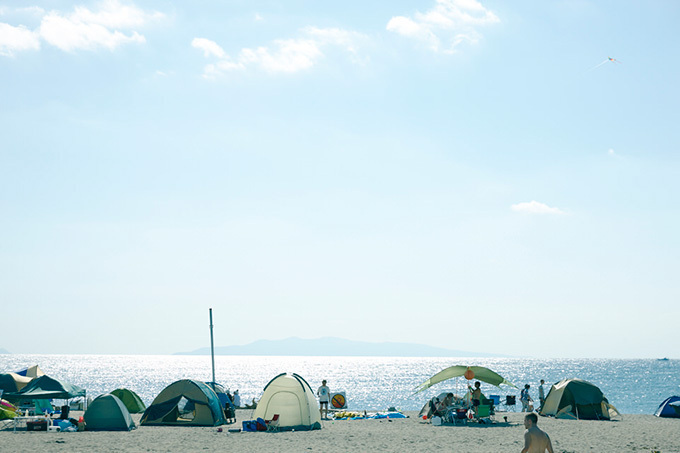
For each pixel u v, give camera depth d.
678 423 31.00
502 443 22.70
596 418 33.19
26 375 41.62
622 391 116.56
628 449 20.88
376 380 186.62
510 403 35.91
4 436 25.12
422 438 24.33
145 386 140.25
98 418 27.73
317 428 28.55
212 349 42.22
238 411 40.31
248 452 20.47
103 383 153.38
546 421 31.72
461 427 28.88
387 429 28.05
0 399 33.44
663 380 165.62
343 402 39.03
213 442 23.14
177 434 25.91
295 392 28.69
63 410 32.09
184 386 30.55
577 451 20.34
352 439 24.09
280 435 25.59
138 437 24.73
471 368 33.22
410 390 129.75
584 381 34.09
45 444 22.41
